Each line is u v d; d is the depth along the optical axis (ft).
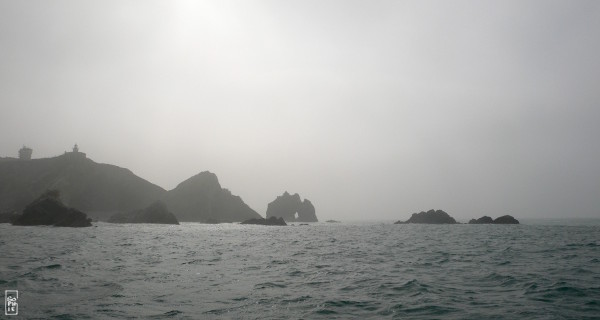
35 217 290.97
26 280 59.98
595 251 106.11
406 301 48.49
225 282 62.08
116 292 53.01
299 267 80.18
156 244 136.98
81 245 126.31
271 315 42.45
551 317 40.50
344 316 42.01
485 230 255.70
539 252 105.09
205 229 287.28
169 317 41.06
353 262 88.43
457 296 50.96
